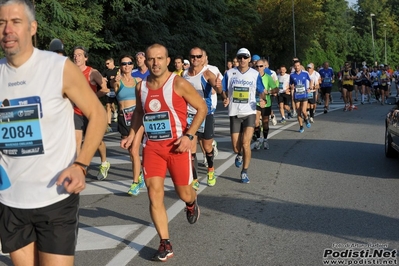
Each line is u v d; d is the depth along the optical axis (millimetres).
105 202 7695
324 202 7383
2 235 3305
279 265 5039
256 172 9656
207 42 33906
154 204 5297
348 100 25656
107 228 6348
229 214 6859
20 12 3166
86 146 3252
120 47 26109
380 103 28000
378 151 11727
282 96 18344
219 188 8422
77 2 22125
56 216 3232
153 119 5359
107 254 5434
